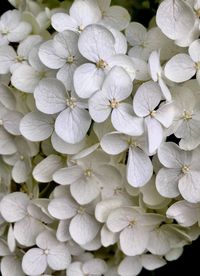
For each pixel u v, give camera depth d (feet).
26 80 0.90
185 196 0.89
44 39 0.95
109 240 0.93
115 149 0.86
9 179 0.94
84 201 0.90
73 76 0.84
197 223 0.94
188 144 0.87
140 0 0.99
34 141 0.90
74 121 0.86
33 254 0.96
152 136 0.84
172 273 1.06
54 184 0.95
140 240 0.95
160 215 0.91
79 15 0.92
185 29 0.88
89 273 0.99
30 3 0.98
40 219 0.94
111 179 0.90
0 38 0.96
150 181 0.90
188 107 0.87
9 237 0.93
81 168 0.89
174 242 0.96
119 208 0.90
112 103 0.84
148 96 0.84
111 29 0.88
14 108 0.91
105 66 0.85
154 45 0.91
